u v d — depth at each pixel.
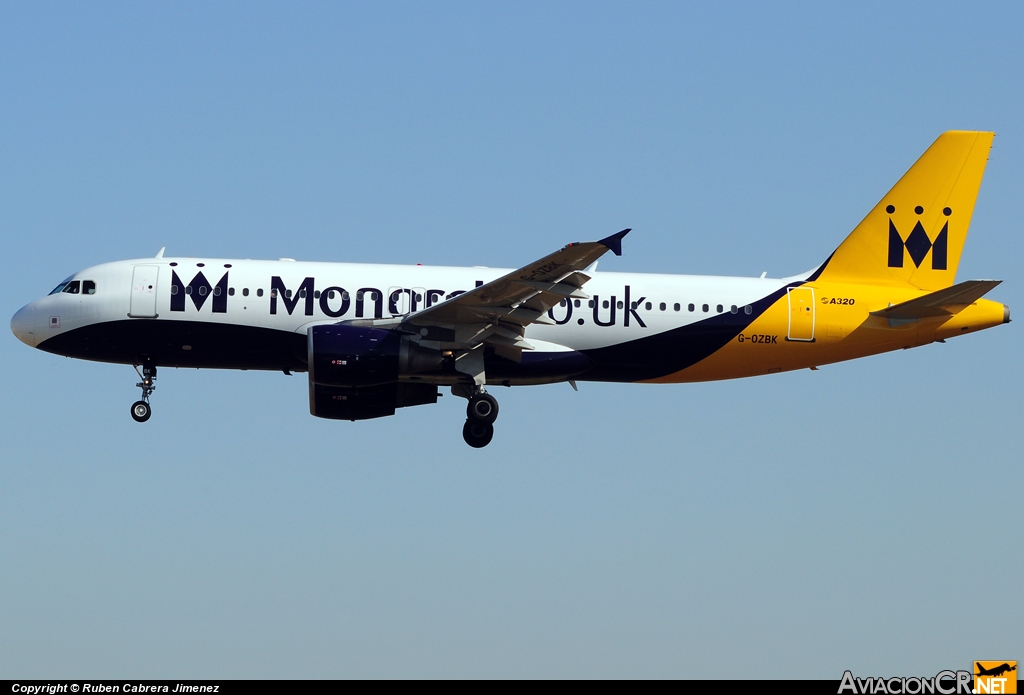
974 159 139.12
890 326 134.38
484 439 132.12
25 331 129.12
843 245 138.12
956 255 138.62
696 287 133.75
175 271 129.25
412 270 131.75
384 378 125.69
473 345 126.50
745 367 135.62
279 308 128.12
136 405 131.88
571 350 131.62
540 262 113.06
